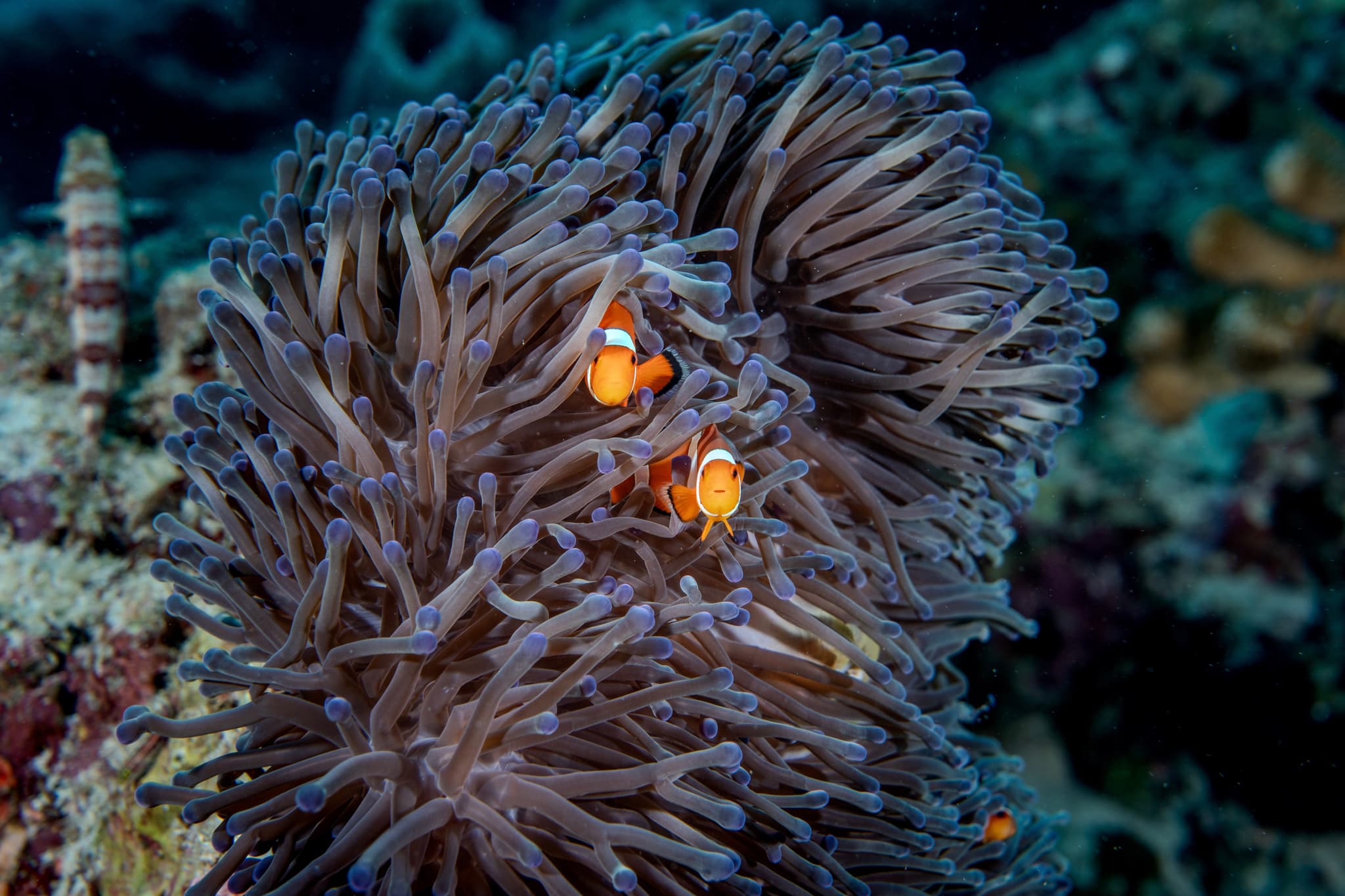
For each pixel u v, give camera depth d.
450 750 0.47
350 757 0.47
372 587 0.50
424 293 0.48
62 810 0.67
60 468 0.74
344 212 0.49
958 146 0.62
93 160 0.83
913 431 0.61
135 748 0.67
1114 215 1.38
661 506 0.51
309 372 0.47
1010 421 0.64
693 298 0.51
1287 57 1.36
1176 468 1.17
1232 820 1.09
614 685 0.51
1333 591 1.06
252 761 0.49
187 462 0.54
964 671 1.21
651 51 0.68
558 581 0.50
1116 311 0.68
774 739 0.56
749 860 0.53
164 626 0.69
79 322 0.80
